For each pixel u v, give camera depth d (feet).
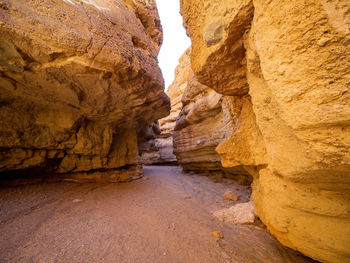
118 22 14.57
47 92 12.37
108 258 6.91
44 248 7.00
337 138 3.68
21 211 9.95
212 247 8.35
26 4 8.41
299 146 5.10
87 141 18.38
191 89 33.81
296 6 3.81
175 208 13.84
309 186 5.85
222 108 22.89
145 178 26.84
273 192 7.38
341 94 3.40
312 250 5.92
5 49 8.38
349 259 5.12
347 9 3.10
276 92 4.66
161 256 7.41
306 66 3.86
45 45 8.89
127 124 23.59
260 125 7.13
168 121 72.84
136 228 9.75
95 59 10.79
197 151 31.96
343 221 5.22
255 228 10.26
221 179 26.71
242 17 6.03
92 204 12.89
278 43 4.38
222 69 9.12
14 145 12.84
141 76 15.02
